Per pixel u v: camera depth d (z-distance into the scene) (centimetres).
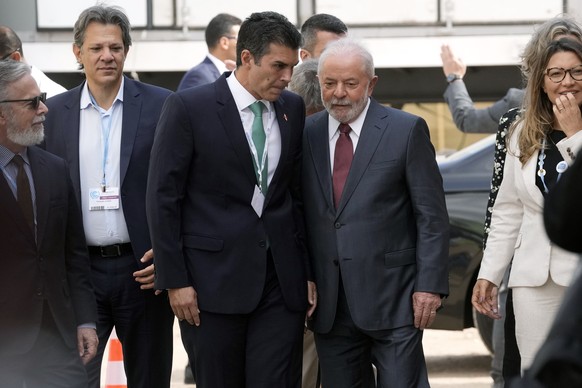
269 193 1302
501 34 3175
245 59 1291
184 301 1287
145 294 1405
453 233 2036
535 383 619
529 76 1237
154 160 1290
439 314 2048
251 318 1312
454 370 2130
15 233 1178
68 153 1400
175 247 1281
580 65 1197
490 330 1992
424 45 3183
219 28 2052
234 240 1290
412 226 1318
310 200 1333
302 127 1343
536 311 1225
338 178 1320
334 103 1295
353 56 1290
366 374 1361
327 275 1322
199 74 2042
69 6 3177
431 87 3275
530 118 1230
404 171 1300
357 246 1298
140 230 1392
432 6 3181
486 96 3275
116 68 1400
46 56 3181
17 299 1177
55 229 1210
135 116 1412
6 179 1182
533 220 1237
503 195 1284
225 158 1288
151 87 1446
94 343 1275
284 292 1304
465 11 3181
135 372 1430
